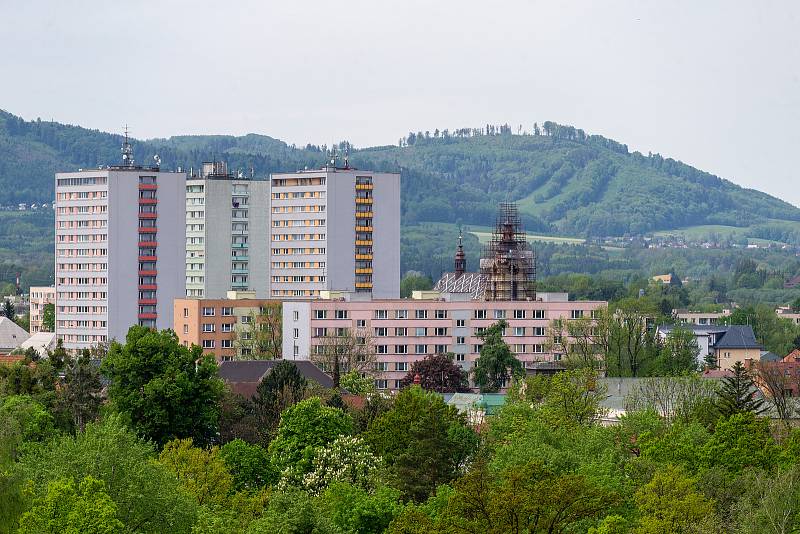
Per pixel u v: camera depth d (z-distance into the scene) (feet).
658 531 651.25
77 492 651.25
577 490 605.73
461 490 613.52
